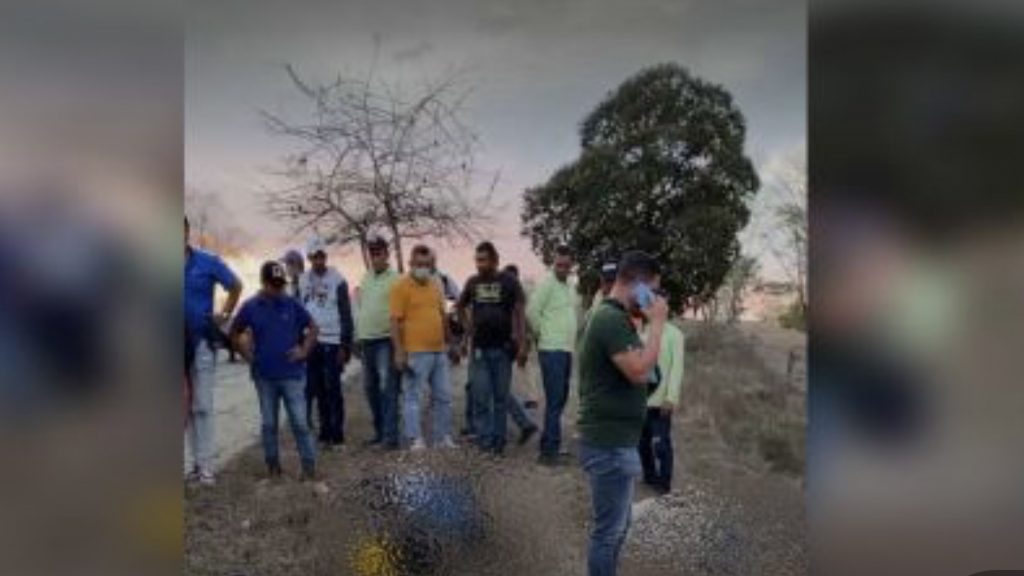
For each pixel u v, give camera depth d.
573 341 3.96
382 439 3.89
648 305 3.07
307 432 3.87
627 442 3.06
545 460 3.78
